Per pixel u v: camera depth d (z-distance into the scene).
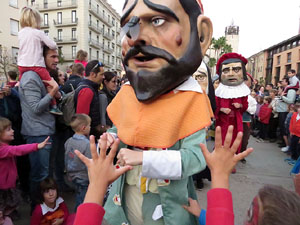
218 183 0.80
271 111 6.00
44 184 2.09
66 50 31.27
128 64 1.11
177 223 1.10
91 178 0.82
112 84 3.44
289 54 27.73
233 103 3.24
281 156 4.70
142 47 1.01
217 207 0.76
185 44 1.04
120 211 1.20
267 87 8.31
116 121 1.27
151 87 1.03
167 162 0.94
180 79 1.05
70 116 2.58
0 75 18.67
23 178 2.65
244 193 3.05
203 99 1.11
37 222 2.07
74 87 3.29
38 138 2.15
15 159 2.38
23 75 2.10
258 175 3.67
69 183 3.16
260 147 5.45
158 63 1.01
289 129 4.41
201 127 1.04
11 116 2.37
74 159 2.31
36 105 2.05
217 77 4.07
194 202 1.16
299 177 1.76
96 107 2.70
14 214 2.29
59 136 2.86
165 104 1.07
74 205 2.64
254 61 40.47
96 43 34.06
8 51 19.25
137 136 1.05
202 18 1.08
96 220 0.76
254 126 7.35
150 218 1.15
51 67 2.33
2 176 1.97
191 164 0.99
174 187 1.09
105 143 0.84
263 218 0.80
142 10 1.00
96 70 2.63
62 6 30.41
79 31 30.50
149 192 1.15
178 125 1.04
